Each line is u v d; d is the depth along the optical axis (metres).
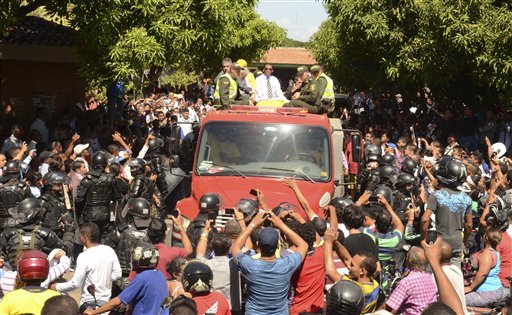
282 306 7.43
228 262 8.06
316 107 14.28
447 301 6.16
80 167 13.33
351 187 14.46
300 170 12.22
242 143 12.43
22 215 9.50
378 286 7.59
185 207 11.92
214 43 20.20
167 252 8.53
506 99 25.31
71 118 21.44
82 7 18.03
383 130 24.58
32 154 14.62
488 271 9.71
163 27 18.84
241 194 11.71
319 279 7.98
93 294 8.57
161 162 14.23
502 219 11.64
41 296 6.77
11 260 9.45
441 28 23.03
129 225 9.84
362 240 8.58
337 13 25.25
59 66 23.52
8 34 21.52
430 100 27.69
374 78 26.30
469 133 22.91
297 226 7.92
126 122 21.70
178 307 6.32
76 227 12.53
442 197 10.77
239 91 15.02
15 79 22.53
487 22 22.20
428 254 6.31
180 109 27.45
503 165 15.05
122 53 18.12
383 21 23.89
